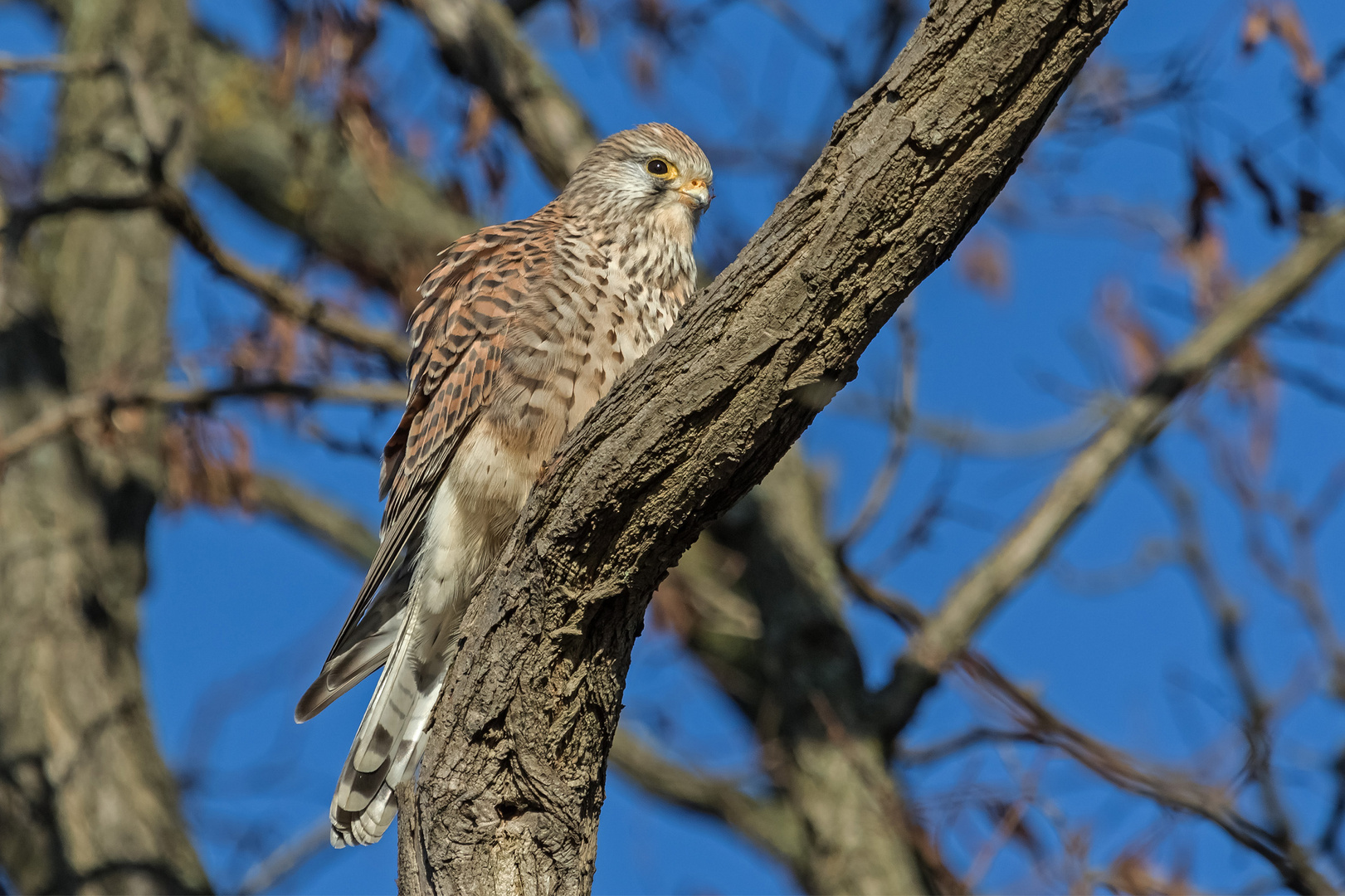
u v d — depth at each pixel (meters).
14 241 10.34
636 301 7.67
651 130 8.72
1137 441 11.68
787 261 4.65
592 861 5.44
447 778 5.34
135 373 12.20
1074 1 4.19
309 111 13.22
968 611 11.28
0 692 10.37
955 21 4.29
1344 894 8.52
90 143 12.95
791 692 11.53
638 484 4.96
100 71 10.92
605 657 5.30
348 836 6.97
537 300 7.51
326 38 10.63
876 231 4.50
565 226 8.45
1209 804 8.72
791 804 11.34
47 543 10.88
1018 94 4.30
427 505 7.62
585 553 5.10
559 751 5.32
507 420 7.45
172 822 10.38
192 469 11.79
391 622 7.74
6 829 10.03
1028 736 9.09
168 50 13.47
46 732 10.23
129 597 11.29
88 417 10.73
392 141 11.67
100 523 11.28
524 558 5.18
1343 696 11.20
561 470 5.07
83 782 10.13
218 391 10.92
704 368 4.79
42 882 9.86
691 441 4.89
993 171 4.40
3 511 10.95
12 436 10.60
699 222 8.77
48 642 10.55
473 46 11.84
